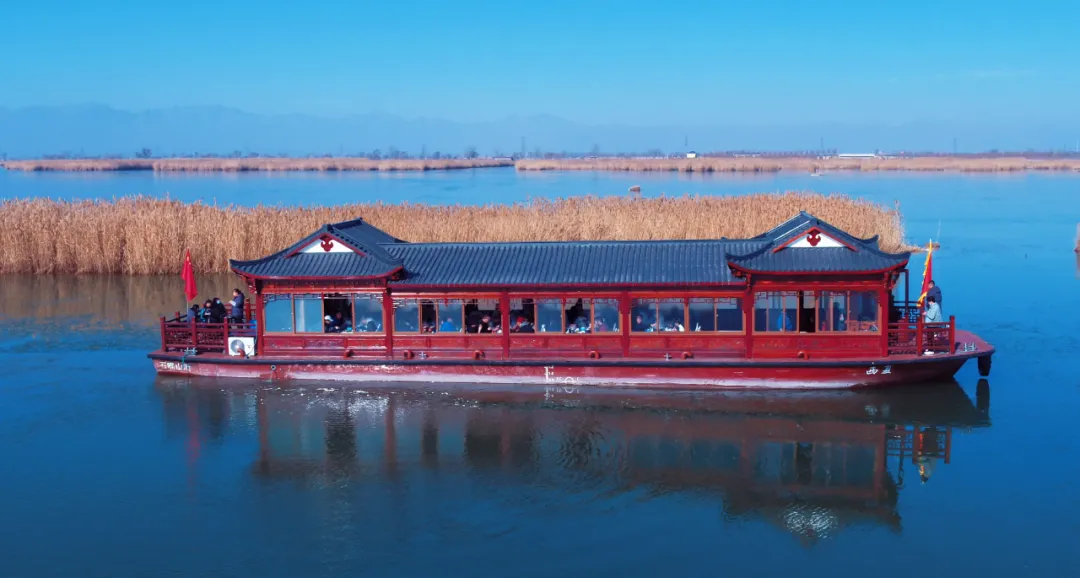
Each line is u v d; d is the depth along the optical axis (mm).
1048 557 19891
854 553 20250
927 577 19156
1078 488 23328
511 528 21656
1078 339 37812
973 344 31672
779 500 23078
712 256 31750
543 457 26000
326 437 27734
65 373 34656
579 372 31422
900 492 23344
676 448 26500
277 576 19422
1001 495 23047
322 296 32312
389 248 33812
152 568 19781
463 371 31938
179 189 143875
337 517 22266
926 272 31156
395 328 32188
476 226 60094
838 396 30156
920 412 28969
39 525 21812
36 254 58094
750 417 28766
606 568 19672
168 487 24078
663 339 30938
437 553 20406
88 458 26094
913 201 109250
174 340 34312
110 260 57719
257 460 25969
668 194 116438
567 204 68125
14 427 28609
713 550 20500
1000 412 28969
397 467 25422
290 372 32812
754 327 30516
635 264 31656
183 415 29766
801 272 29391
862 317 30078
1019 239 70875
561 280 31062
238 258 57031
